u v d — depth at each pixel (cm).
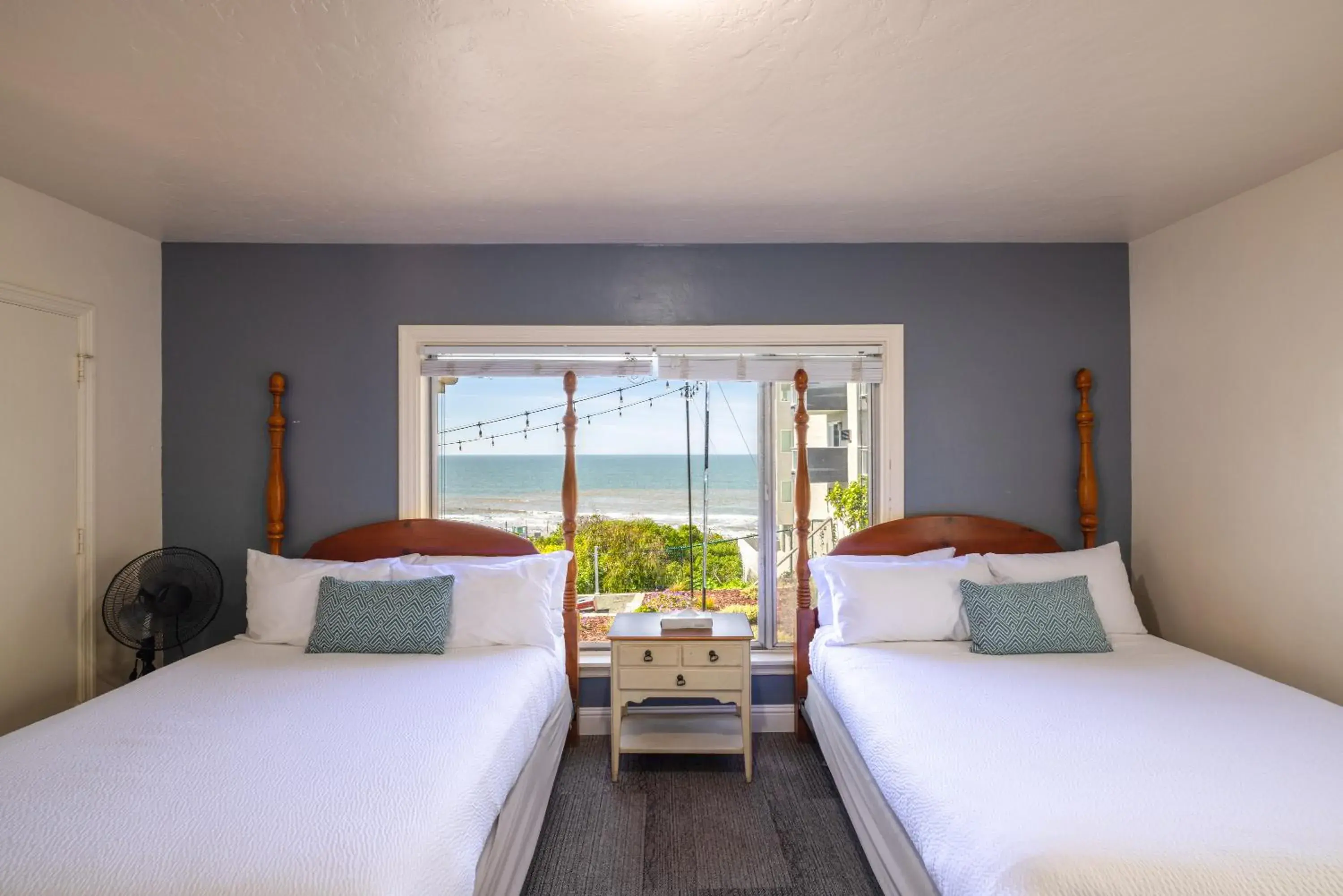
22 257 255
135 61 172
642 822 246
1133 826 135
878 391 338
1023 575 287
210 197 264
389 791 150
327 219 289
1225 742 176
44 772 159
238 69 176
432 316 323
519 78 180
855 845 231
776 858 225
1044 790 151
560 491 352
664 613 320
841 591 283
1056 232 311
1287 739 178
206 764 163
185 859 125
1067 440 327
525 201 270
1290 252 246
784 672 325
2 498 250
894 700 209
